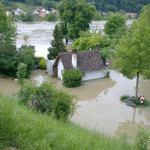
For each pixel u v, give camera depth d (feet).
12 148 17.49
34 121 22.33
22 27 240.12
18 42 161.79
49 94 41.88
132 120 55.88
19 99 40.34
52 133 20.04
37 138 19.10
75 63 86.79
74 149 18.81
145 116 58.49
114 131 49.52
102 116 57.52
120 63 63.72
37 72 99.09
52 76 91.76
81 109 61.72
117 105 65.51
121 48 62.34
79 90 78.95
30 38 179.42
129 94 75.46
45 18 325.42
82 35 130.82
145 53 59.47
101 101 68.64
